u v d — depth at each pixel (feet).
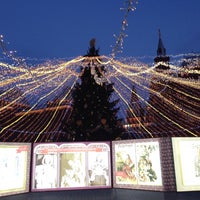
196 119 61.41
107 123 57.77
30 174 30.35
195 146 29.04
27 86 36.91
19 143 29.89
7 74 30.66
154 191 28.35
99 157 31.94
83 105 57.31
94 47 60.44
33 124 64.95
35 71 31.24
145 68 40.42
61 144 31.65
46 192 29.63
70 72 40.98
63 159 31.35
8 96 38.47
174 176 28.14
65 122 59.11
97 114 56.90
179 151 28.68
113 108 60.13
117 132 58.54
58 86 41.01
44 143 31.32
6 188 27.81
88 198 25.64
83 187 30.91
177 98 60.75
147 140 30.27
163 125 69.77
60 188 30.53
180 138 29.04
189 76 47.93
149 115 70.33
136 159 30.63
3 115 49.55
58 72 38.45
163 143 29.22
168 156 28.76
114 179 31.60
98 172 31.55
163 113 66.59
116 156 31.96
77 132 56.59
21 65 27.12
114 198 25.20
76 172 31.24
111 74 44.98
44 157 31.04
